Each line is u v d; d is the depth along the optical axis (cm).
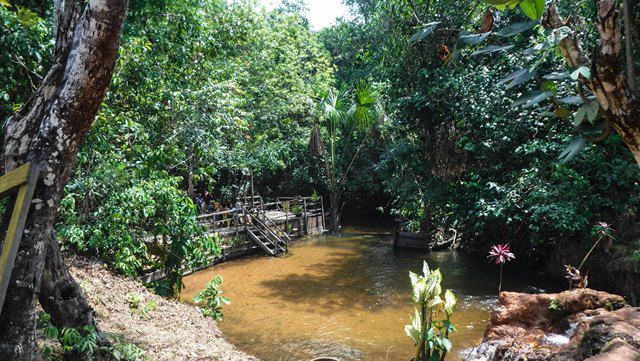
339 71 2155
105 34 224
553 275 909
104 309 520
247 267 1160
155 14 714
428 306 386
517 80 181
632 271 666
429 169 1237
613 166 739
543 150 790
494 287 922
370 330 709
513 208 852
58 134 232
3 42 426
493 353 363
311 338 674
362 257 1279
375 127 1633
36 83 481
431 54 1080
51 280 306
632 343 253
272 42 1594
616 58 135
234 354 536
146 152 777
